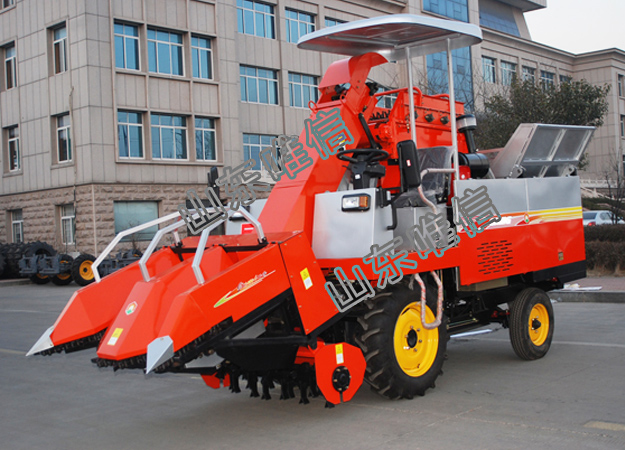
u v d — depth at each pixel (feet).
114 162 84.84
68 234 89.15
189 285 17.42
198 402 21.24
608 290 41.37
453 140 21.90
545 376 22.02
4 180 98.22
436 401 19.35
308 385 18.63
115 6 85.20
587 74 173.78
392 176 23.15
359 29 20.99
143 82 88.02
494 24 160.45
